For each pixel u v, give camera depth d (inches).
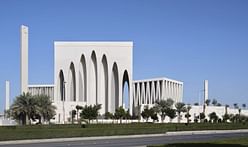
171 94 6053.2
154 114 4392.2
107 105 5108.3
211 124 3068.4
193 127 2815.0
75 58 5142.7
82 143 1425.9
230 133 2465.6
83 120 3548.2
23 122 2544.3
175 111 4640.8
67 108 4318.4
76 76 5108.3
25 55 2800.2
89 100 5054.1
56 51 5187.0
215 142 1235.9
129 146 1218.6
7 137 1558.8
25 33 2807.6
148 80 5999.0
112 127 2247.8
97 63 5137.8
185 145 1109.1
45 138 1705.2
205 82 5816.9
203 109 5305.1
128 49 5137.8
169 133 2477.9
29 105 2508.6
